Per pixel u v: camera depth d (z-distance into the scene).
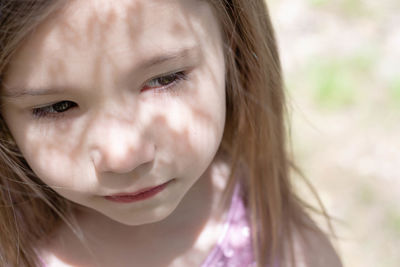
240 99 0.51
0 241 0.49
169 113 0.42
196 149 0.43
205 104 0.43
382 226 0.92
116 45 0.39
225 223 0.53
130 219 0.44
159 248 0.51
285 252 0.54
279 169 0.55
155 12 0.39
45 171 0.42
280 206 0.55
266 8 0.51
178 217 0.52
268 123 0.52
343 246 0.89
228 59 0.48
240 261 0.52
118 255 0.51
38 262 0.50
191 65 0.42
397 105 1.09
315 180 0.97
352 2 1.31
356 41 1.23
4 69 0.40
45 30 0.38
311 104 1.10
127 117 0.40
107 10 0.38
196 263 0.51
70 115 0.41
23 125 0.42
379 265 0.88
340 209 0.93
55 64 0.39
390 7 1.30
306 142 1.03
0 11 0.39
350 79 1.14
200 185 0.52
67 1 0.38
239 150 0.53
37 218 0.51
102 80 0.39
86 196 0.43
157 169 0.42
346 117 1.08
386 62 1.18
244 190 0.54
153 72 0.40
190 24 0.41
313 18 1.29
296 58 1.20
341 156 1.01
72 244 0.51
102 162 0.41
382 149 1.02
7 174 0.48
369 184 0.97
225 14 0.45
